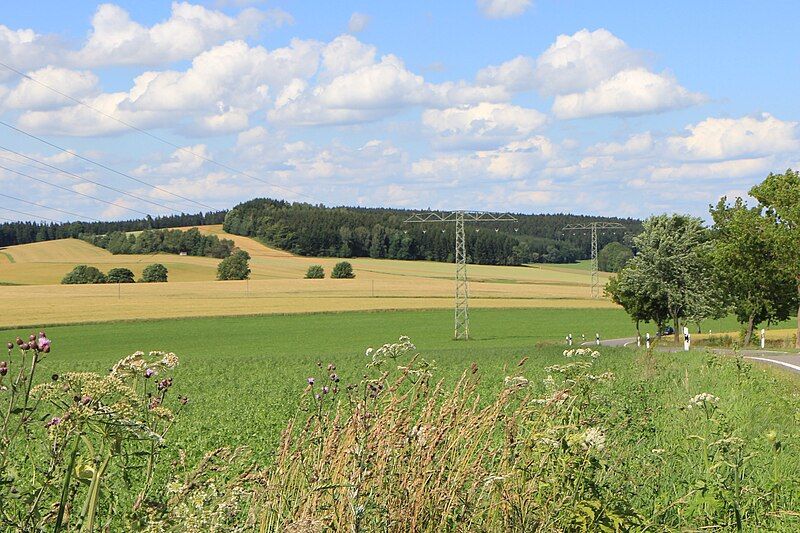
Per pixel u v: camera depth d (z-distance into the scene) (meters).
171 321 92.06
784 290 69.19
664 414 13.99
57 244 186.75
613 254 181.25
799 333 65.69
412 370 6.87
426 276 161.38
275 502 5.24
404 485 5.20
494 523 5.76
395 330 87.19
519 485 5.93
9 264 159.50
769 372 27.09
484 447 5.95
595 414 7.82
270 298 116.00
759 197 68.06
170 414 4.85
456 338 80.25
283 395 22.75
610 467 7.34
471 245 189.62
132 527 4.23
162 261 165.75
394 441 5.40
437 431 5.52
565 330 90.44
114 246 178.50
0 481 4.03
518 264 193.25
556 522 5.94
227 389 26.61
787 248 66.38
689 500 7.47
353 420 5.58
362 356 44.56
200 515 4.23
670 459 9.47
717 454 8.23
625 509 6.32
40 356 4.24
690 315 71.62
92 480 3.98
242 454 5.00
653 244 72.75
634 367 26.91
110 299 110.12
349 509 5.02
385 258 190.00
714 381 22.30
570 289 141.50
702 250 71.00
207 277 152.00
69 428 3.90
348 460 5.37
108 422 3.87
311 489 5.08
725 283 71.19
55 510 4.20
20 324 84.25
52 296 112.62
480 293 129.38
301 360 43.34
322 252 187.12
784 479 8.98
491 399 16.41
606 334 86.94
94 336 78.00
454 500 5.37
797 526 7.81
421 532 5.19
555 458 6.13
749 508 8.14
